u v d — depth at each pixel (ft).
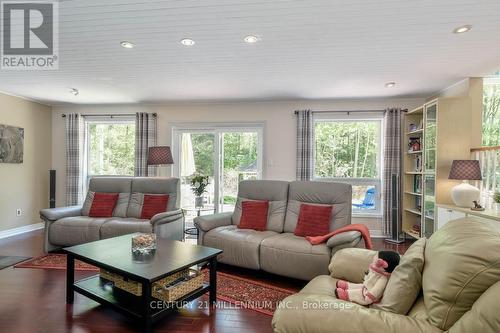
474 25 7.57
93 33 8.30
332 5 6.75
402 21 7.41
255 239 10.00
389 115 15.20
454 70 11.07
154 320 6.42
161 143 17.56
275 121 16.53
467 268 3.43
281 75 11.88
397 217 14.48
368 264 6.07
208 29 8.01
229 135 17.11
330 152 16.47
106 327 6.82
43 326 6.84
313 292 5.35
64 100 16.75
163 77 12.24
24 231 16.16
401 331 3.44
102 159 18.28
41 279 9.47
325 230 10.07
